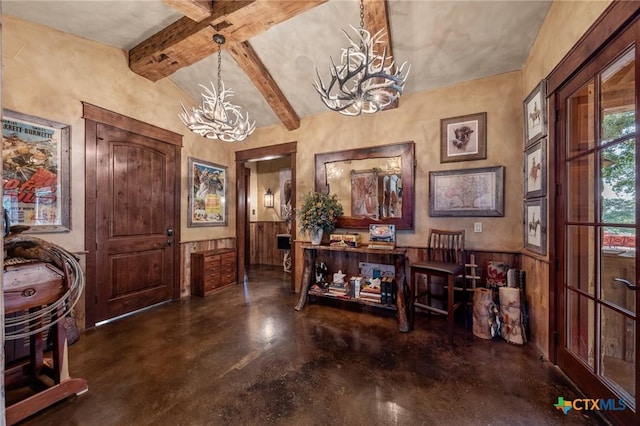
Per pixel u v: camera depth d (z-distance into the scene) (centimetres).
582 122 200
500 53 287
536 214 257
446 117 333
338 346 260
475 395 190
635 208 152
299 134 436
